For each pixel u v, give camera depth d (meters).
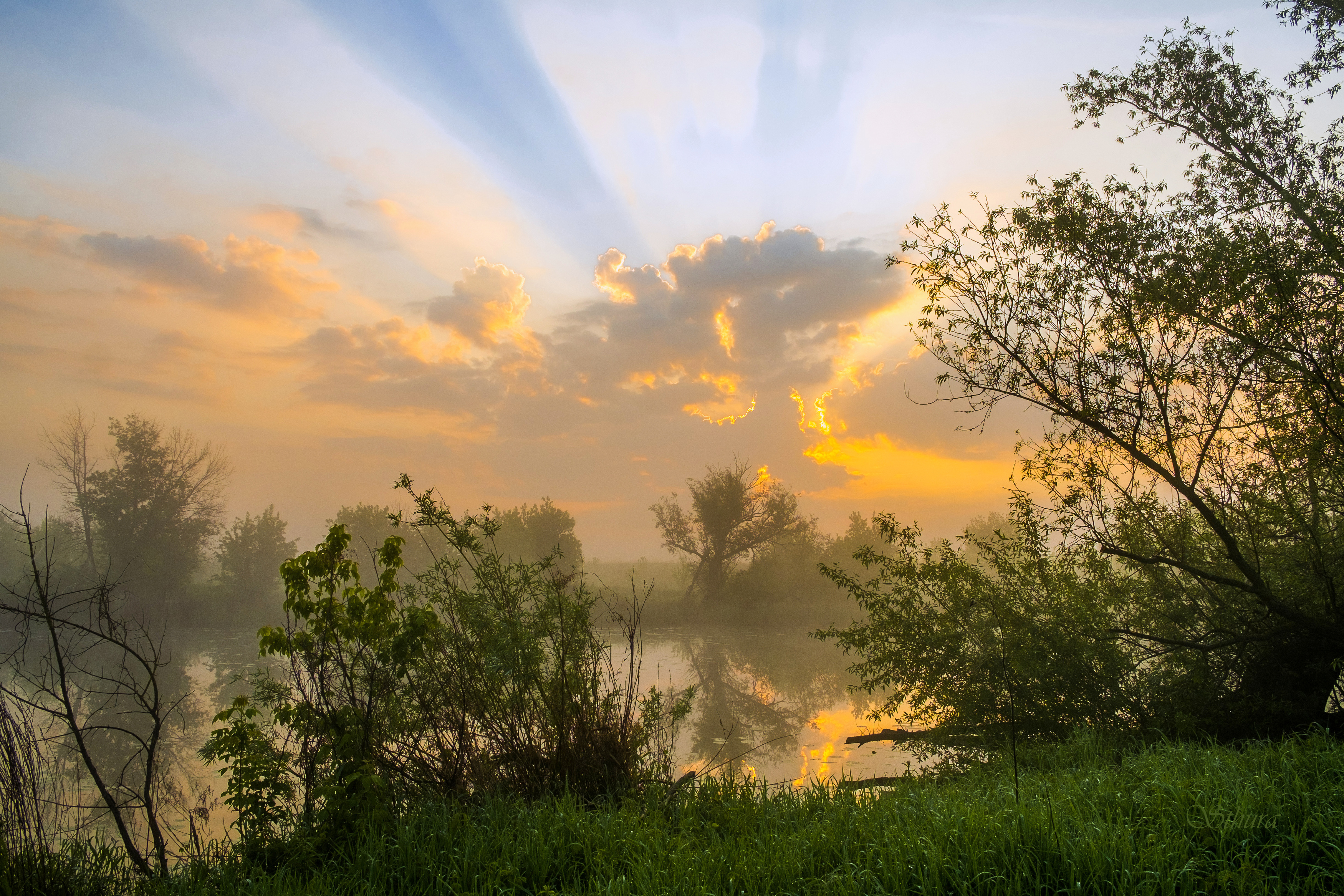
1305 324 9.21
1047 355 10.21
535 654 7.86
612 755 7.89
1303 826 5.21
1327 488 9.80
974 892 4.80
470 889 5.28
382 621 7.06
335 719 6.87
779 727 16.69
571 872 5.54
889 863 5.15
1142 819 5.44
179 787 11.69
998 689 10.80
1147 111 10.76
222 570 49.19
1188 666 10.43
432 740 7.70
